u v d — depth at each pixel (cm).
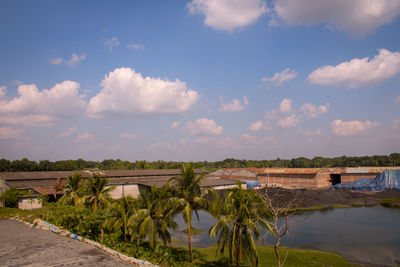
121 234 2959
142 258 2219
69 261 1650
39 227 2914
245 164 19625
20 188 5122
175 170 8481
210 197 5922
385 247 2816
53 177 6047
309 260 2453
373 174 7750
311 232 3388
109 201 3541
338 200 5334
